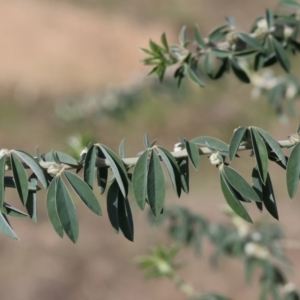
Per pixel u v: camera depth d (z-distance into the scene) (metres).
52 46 11.54
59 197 0.86
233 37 1.56
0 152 0.88
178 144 0.96
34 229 6.73
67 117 3.46
